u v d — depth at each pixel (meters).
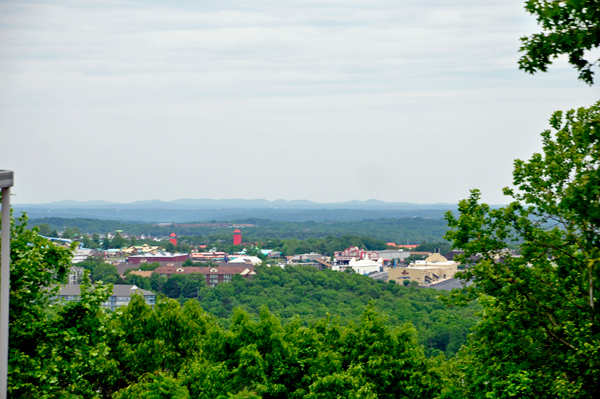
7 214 10.28
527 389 16.36
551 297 18.25
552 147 19.09
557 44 12.72
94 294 18.16
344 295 148.12
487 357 18.77
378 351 20.41
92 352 17.58
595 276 13.09
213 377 19.31
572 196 11.63
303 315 123.19
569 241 17.64
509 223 19.31
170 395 18.39
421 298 128.38
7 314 10.48
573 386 15.67
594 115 18.20
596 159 16.11
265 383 19.39
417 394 19.67
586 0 11.68
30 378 16.22
